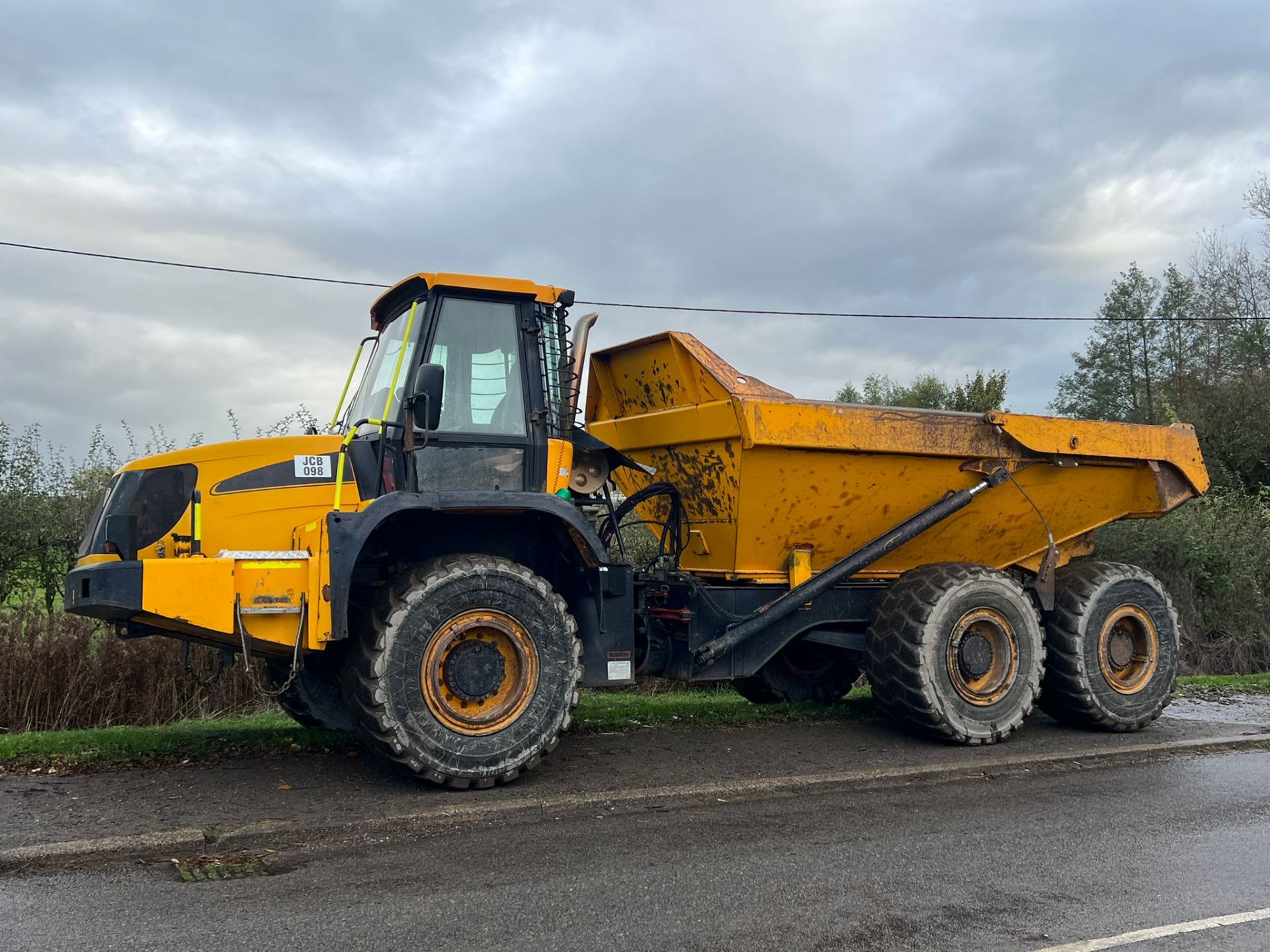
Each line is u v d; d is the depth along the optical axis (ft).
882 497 23.77
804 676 29.04
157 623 17.84
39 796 17.38
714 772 19.71
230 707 29.25
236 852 14.74
